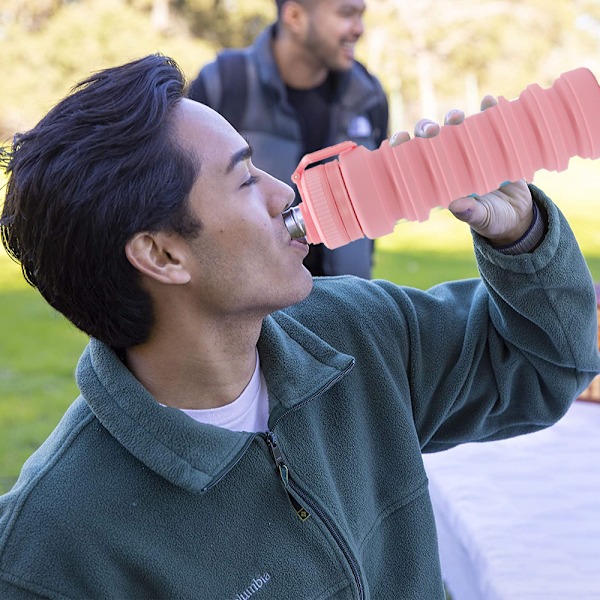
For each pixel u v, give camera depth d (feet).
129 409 2.86
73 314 2.87
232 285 2.86
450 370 3.58
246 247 2.84
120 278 2.76
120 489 2.84
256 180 2.94
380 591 3.41
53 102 3.05
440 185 2.96
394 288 3.69
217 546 2.95
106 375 2.90
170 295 2.86
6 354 16.47
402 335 3.55
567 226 3.27
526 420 3.77
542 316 3.33
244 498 3.01
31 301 21.22
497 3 66.23
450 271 23.09
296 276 2.98
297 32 7.75
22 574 2.72
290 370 3.14
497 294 3.43
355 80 8.13
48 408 13.19
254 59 7.80
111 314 2.84
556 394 3.61
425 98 65.16
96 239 2.68
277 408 3.10
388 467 3.42
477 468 4.68
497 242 3.31
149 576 2.86
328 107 8.11
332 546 3.09
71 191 2.64
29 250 2.79
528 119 2.94
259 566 3.00
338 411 3.33
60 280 2.78
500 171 2.96
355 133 8.21
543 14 68.95
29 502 2.77
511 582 3.61
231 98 7.76
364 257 8.00
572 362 3.45
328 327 3.46
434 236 30.04
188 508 2.91
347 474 3.28
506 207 3.17
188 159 2.73
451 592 4.60
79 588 2.77
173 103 2.76
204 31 53.21
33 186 2.68
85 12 45.78
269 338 3.18
